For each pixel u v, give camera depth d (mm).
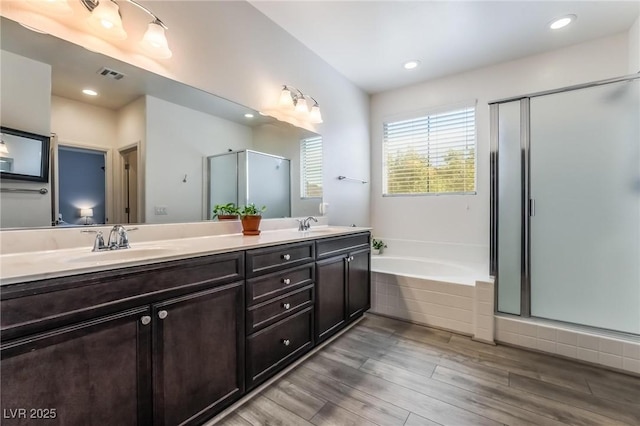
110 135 1495
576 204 2086
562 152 2127
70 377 893
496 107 2348
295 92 2539
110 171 1498
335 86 3135
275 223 2439
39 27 1252
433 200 3439
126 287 1017
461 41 2602
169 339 1141
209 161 1937
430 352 2043
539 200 2191
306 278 1870
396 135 3715
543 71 2803
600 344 1856
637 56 2273
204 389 1268
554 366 1860
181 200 1793
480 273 2797
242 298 1441
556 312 2131
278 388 1620
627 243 1950
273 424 1347
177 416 1166
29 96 1249
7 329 779
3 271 841
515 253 2256
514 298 2246
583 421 1369
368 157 3818
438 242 3404
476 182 3172
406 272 3402
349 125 3402
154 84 1638
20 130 1229
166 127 1710
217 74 1938
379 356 1982
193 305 1224
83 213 1408
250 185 2219
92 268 933
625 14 2225
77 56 1368
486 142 3104
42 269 873
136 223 1595
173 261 1150
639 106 1916
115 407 990
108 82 1474
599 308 2016
